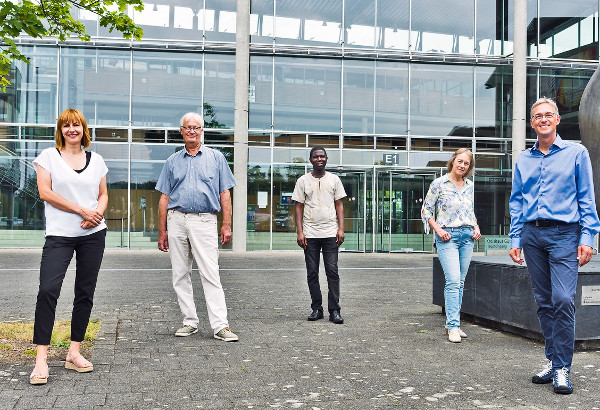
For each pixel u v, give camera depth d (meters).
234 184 6.30
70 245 4.53
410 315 7.53
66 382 4.29
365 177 20.58
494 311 6.51
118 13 6.46
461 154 6.21
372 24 21.36
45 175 4.51
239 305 8.27
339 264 15.87
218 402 3.88
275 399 3.96
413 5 21.52
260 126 20.70
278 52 20.78
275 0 20.92
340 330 6.49
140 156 20.27
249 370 4.73
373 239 20.53
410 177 20.67
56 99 19.95
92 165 4.65
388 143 21.25
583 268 5.84
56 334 5.83
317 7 21.19
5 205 19.72
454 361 5.10
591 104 6.07
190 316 6.14
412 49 21.45
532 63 21.66
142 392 4.08
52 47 19.98
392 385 4.33
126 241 20.09
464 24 21.72
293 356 5.23
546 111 4.45
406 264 16.00
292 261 16.58
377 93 21.30
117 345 5.57
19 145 19.84
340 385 4.32
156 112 20.39
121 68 20.28
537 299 4.52
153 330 6.34
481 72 21.70
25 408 3.68
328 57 21.00
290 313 7.63
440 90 21.55
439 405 3.87
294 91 20.91
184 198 6.06
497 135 21.69
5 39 5.69
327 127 21.02
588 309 5.61
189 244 6.16
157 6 20.39
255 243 20.42
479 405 3.87
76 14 19.92
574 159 4.39
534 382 4.43
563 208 4.38
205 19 20.66
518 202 4.71
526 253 4.56
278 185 20.66
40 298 4.32
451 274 6.09
